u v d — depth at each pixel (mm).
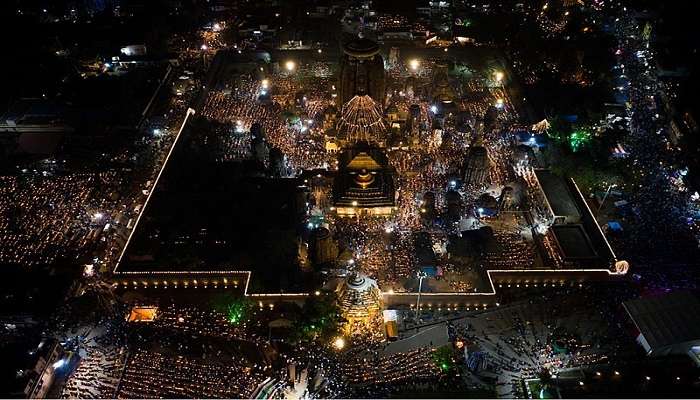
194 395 65438
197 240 86312
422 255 82438
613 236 87625
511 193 92000
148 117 114812
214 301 78000
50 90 121500
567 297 79312
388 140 106375
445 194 94375
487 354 71312
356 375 68312
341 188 91812
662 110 111562
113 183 98500
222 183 96812
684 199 92812
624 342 72250
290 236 86438
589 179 95500
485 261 84375
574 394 64750
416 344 72562
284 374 68438
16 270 80938
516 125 111562
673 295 73500
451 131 108125
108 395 65750
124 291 80938
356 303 72500
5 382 63500
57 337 73188
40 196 95250
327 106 113312
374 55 103000
